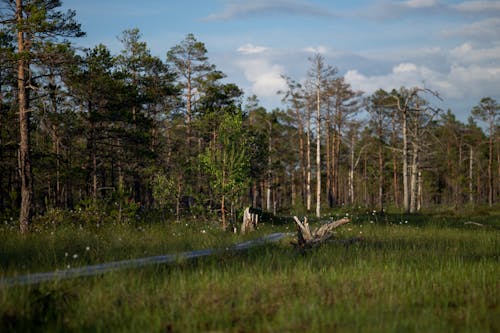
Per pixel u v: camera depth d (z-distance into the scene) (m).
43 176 32.16
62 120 26.81
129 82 39.03
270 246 15.90
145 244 15.98
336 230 21.97
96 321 7.96
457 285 10.55
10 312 8.20
